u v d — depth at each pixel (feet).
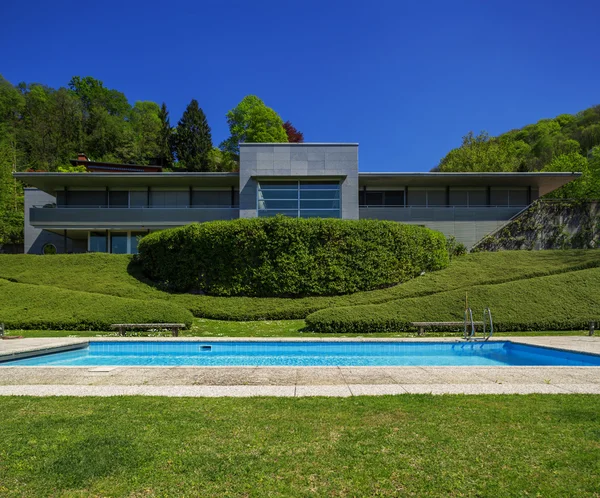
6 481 11.64
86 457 13.03
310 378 25.17
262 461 12.85
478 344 41.24
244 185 77.56
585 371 27.22
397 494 10.97
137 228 84.84
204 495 10.94
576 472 12.16
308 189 78.28
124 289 60.29
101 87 273.54
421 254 64.08
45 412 17.76
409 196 91.56
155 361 37.55
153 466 12.51
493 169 136.05
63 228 83.51
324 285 59.11
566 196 128.77
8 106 200.03
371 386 22.68
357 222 60.85
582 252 70.69
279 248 59.31
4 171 125.59
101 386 22.79
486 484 11.46
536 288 54.95
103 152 206.08
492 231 82.12
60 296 55.47
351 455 13.28
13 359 33.94
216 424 16.16
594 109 237.25
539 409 18.20
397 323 48.03
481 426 15.96
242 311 54.85
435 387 22.44
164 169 212.84
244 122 206.59
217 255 60.18
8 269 67.41
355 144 78.07
